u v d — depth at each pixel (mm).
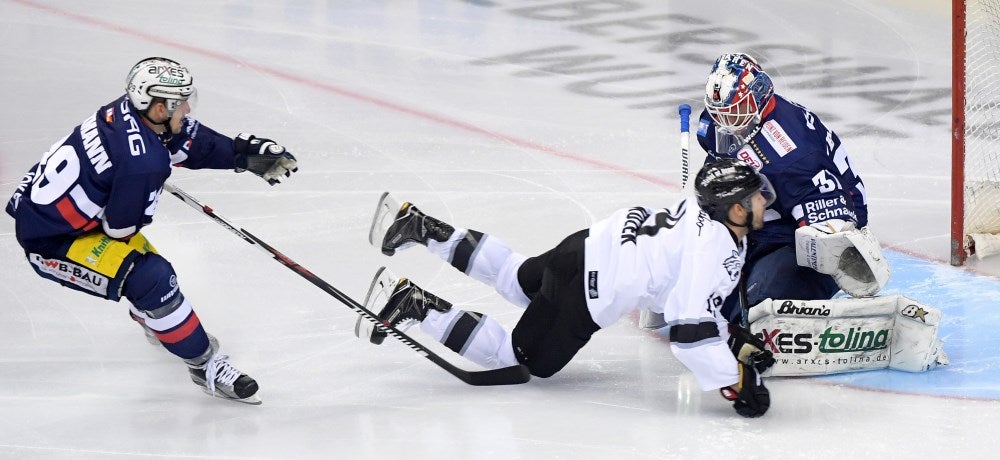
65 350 18250
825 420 15328
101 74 33562
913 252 21656
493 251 16938
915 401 15875
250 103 31078
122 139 14977
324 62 34531
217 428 15617
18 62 34594
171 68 15164
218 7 40562
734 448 14555
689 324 14961
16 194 15703
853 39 35000
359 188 25234
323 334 18656
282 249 22078
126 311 19719
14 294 20250
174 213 23906
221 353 17609
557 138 28172
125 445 15188
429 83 32531
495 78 32906
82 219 15234
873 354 16703
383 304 16656
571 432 15117
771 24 36750
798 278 17156
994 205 21734
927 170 25844
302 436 15266
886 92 30750
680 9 38812
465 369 17531
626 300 15383
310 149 27750
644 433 15039
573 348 15945
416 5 40469
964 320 18625
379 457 14578
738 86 16312
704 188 15086
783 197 16812
